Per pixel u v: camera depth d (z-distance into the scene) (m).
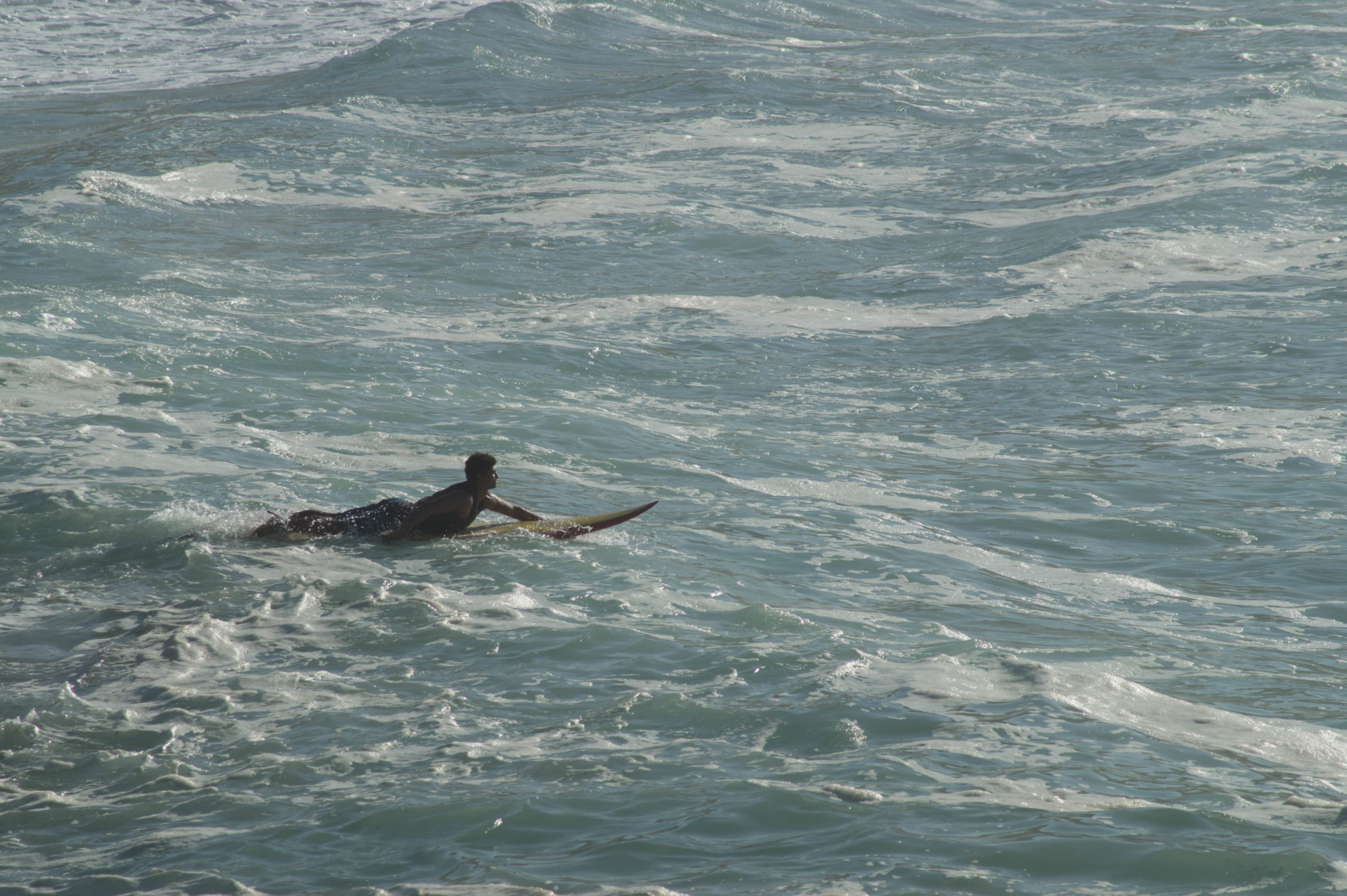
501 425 43.78
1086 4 175.25
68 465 37.19
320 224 81.81
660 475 39.06
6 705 21.23
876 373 53.94
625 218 82.62
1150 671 23.20
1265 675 23.25
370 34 164.00
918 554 31.83
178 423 42.53
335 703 21.06
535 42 140.00
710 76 122.56
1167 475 39.66
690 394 50.53
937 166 96.06
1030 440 44.09
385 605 26.20
